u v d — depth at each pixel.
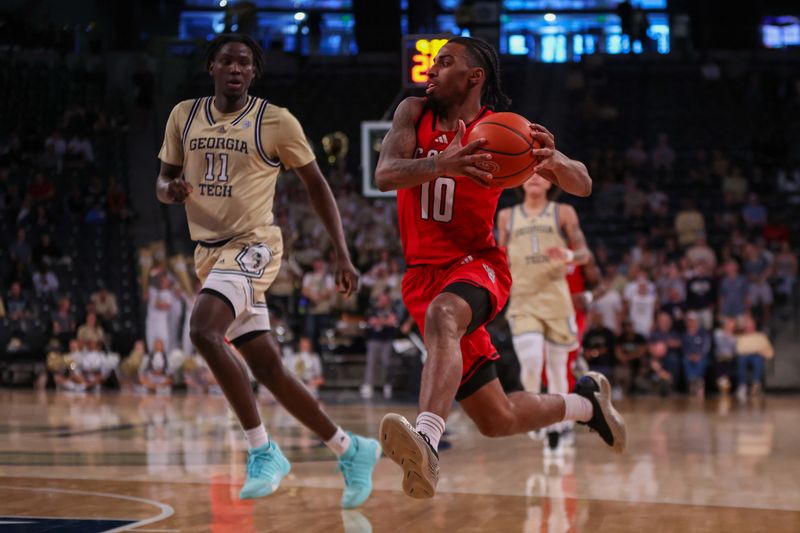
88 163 21.58
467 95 4.04
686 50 25.53
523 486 5.41
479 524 4.20
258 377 4.72
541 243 7.62
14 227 19.59
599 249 17.16
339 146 19.66
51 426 9.50
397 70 24.86
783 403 13.57
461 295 3.84
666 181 21.52
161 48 24.86
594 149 22.88
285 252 17.09
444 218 4.08
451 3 28.83
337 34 27.81
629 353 15.35
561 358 7.73
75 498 4.85
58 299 17.58
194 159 4.76
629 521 4.29
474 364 4.17
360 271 18.09
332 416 10.93
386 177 3.73
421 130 4.05
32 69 23.06
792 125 23.41
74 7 25.48
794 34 28.17
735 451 7.28
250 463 4.69
